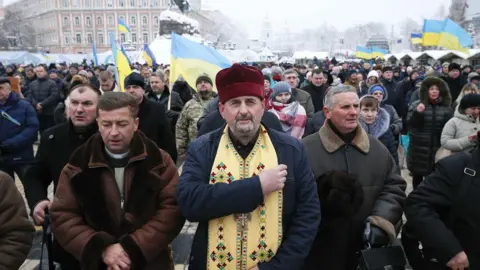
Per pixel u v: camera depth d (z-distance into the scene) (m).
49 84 9.15
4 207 2.06
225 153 2.07
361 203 2.42
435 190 2.24
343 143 2.58
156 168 2.23
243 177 2.02
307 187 2.12
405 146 6.54
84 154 2.21
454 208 2.21
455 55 22.72
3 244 2.06
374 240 2.27
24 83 11.91
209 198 1.91
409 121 5.27
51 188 6.10
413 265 2.46
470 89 5.60
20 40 74.19
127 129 2.16
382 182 2.56
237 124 1.98
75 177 2.16
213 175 2.04
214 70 6.62
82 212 2.18
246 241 1.98
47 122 9.11
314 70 6.88
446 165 2.24
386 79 8.19
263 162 2.05
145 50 12.30
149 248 2.09
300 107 4.39
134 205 2.14
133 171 2.19
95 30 77.25
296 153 2.14
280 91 4.32
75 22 77.56
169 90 6.72
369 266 2.15
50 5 79.88
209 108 4.64
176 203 2.22
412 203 2.33
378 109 4.06
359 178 2.51
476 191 2.14
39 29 85.06
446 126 4.49
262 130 2.14
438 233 2.16
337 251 2.43
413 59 28.72
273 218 2.01
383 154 2.62
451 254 2.11
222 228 2.00
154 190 2.18
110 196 2.16
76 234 2.11
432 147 5.08
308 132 4.26
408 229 2.43
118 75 5.88
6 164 4.79
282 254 2.01
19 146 4.77
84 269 2.02
